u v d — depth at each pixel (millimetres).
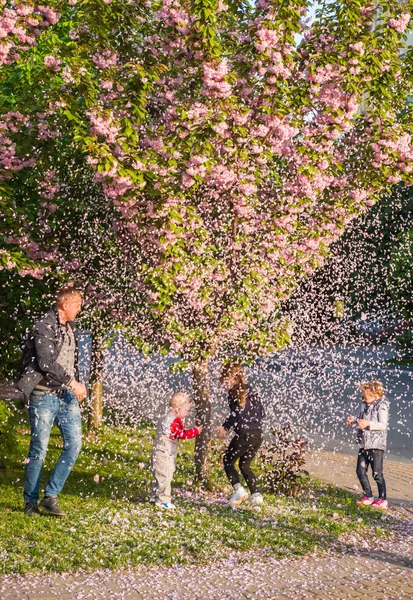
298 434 11547
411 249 19391
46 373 6508
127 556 5574
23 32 6785
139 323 8711
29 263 8328
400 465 10984
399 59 7707
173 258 7305
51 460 9531
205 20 6355
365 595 5066
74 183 8883
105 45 7508
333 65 7168
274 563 5738
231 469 7820
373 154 8047
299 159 7410
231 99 6535
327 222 8273
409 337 22344
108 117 6473
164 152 6801
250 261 7949
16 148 8219
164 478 7375
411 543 6707
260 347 8562
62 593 4754
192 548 5953
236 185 7469
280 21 6660
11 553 5488
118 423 12117
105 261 8750
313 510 7781
